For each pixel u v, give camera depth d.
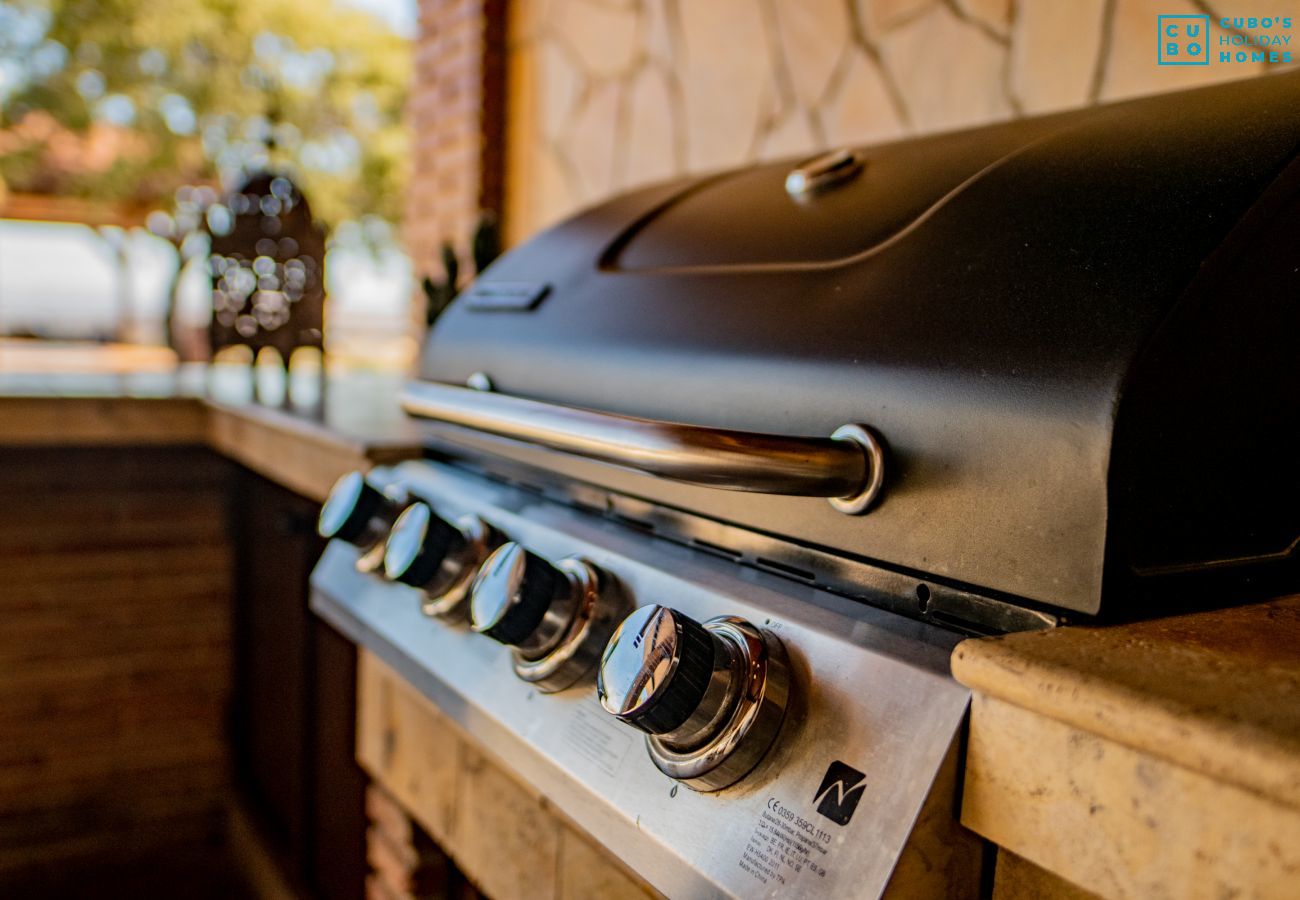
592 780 0.60
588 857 0.71
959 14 1.42
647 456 0.54
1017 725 0.43
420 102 3.28
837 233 0.69
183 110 9.91
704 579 0.62
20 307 12.93
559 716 0.66
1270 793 0.33
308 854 1.94
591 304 0.84
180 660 2.68
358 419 1.56
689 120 2.11
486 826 0.84
